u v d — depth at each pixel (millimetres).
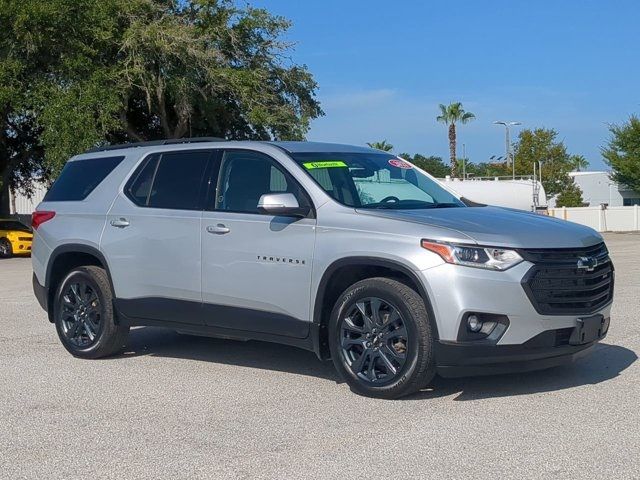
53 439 5500
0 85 28250
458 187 33438
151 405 6305
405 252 6043
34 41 28219
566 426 5473
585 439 5195
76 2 28422
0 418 6027
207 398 6477
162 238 7414
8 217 38406
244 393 6613
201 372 7414
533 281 5883
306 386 6793
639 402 6035
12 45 28562
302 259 6551
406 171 7539
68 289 8227
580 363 7387
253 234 6844
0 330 9930
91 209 8055
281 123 32844
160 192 7633
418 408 6008
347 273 6496
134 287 7641
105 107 28625
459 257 5859
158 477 4738
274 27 33188
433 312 5922
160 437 5488
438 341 5914
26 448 5328
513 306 5824
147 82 30141
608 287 6562
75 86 28609
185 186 7473
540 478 4543
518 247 5910
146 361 7949
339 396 6430
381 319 6227
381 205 6766
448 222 6156
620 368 7168
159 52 30000
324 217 6516
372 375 6285
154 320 7566
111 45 29953
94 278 7961
